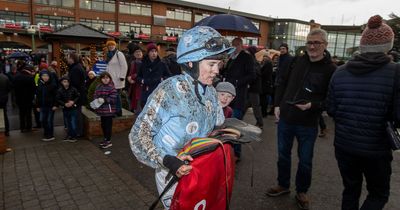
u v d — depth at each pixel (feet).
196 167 4.71
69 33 38.50
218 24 19.19
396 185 13.01
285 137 11.01
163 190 5.13
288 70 11.21
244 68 14.61
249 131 5.82
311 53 9.93
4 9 112.68
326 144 19.12
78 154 16.74
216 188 4.95
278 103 11.49
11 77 34.60
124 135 20.68
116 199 11.31
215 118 5.73
